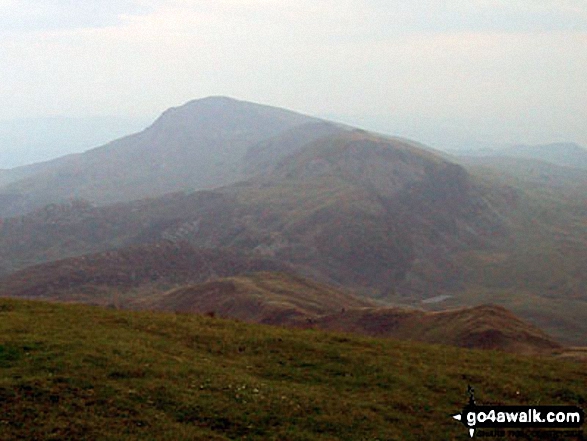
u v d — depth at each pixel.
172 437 17.45
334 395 22.55
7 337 23.69
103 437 17.02
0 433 16.69
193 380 21.89
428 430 20.47
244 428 18.86
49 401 18.73
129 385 20.56
